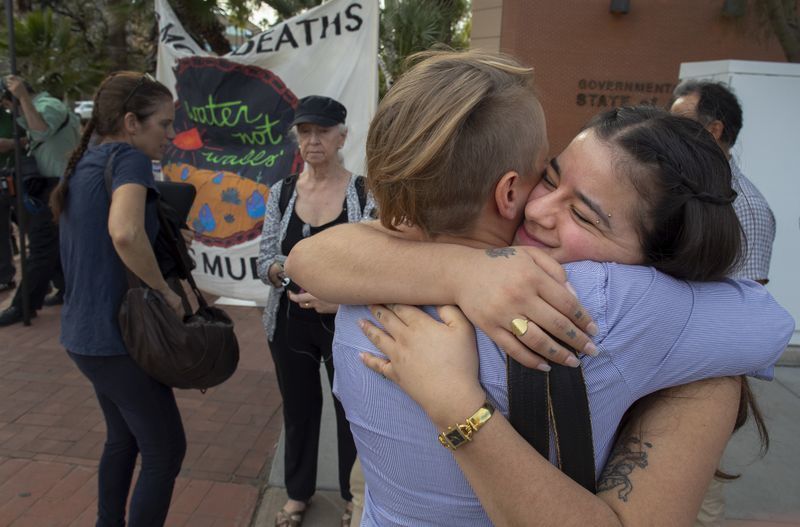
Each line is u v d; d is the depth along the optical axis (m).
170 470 1.99
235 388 3.82
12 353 4.36
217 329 1.95
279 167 4.63
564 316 0.72
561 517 0.69
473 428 0.72
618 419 0.77
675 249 0.80
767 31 4.98
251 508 2.65
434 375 0.75
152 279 1.85
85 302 1.85
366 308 0.92
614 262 0.83
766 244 1.88
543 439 0.73
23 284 4.86
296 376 2.35
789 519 2.51
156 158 2.12
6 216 5.81
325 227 2.22
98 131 2.02
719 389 0.79
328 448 3.08
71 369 4.11
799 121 4.01
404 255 0.87
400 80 0.85
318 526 2.52
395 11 8.66
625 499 0.73
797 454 2.98
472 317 0.77
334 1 4.25
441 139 0.78
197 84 4.74
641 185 0.79
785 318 0.83
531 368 0.73
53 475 2.86
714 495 1.76
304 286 0.98
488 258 0.79
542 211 0.85
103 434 3.26
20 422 3.37
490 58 0.85
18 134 4.75
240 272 4.90
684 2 5.51
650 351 0.75
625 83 5.64
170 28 4.88
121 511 2.11
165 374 1.85
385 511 0.91
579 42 5.56
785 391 3.70
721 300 0.81
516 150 0.81
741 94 3.96
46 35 7.36
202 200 4.86
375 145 0.85
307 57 4.41
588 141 0.84
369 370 0.88
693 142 0.81
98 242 1.85
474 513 0.81
